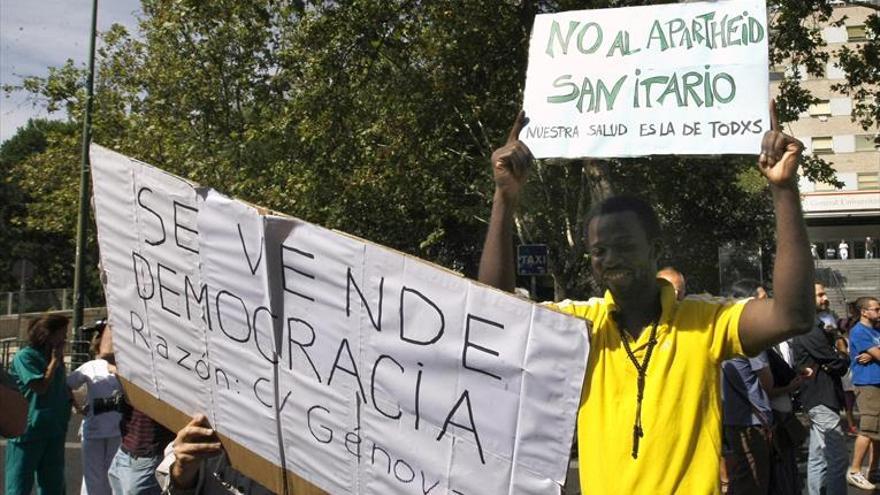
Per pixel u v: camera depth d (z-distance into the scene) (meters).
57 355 6.10
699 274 26.42
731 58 2.93
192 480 2.62
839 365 6.49
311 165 15.52
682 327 2.28
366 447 2.41
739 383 4.86
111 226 2.89
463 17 14.79
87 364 5.55
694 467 2.16
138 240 2.81
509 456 2.22
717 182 20.88
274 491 2.52
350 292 2.43
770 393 4.97
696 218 24.66
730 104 2.91
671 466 2.15
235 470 2.70
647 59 3.03
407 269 2.36
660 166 17.44
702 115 2.96
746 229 26.02
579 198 15.50
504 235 2.56
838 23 15.34
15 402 2.91
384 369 2.39
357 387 2.42
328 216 15.88
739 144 2.89
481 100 16.12
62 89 23.28
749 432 4.85
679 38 3.00
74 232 26.91
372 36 14.29
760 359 4.88
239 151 15.77
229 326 2.61
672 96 2.99
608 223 2.32
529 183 16.48
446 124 16.27
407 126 16.00
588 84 3.10
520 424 2.21
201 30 16.52
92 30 18.84
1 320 30.12
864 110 17.16
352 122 15.68
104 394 5.32
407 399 2.35
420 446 2.33
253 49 16.05
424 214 18.22
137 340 2.83
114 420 5.29
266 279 2.52
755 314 2.19
